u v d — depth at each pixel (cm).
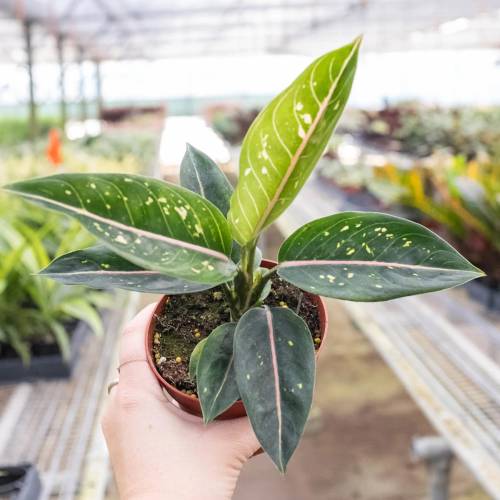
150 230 27
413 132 246
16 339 75
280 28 447
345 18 386
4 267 79
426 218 116
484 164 122
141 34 438
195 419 38
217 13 363
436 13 353
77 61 454
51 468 53
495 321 87
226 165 260
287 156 25
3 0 250
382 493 107
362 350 145
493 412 59
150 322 38
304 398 27
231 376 30
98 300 89
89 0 289
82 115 456
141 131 409
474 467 52
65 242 92
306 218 150
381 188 142
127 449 37
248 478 112
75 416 62
